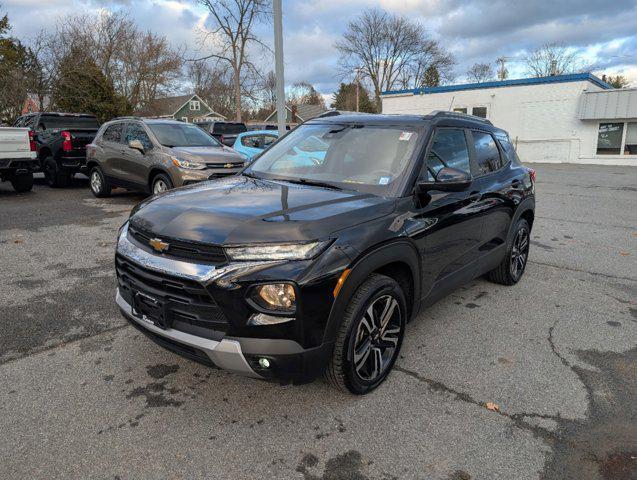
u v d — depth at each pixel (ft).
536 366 11.33
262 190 10.74
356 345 9.30
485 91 83.20
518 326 13.53
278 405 9.55
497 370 11.10
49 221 26.11
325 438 8.62
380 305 9.88
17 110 82.28
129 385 10.14
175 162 27.14
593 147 76.13
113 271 17.53
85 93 101.14
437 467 7.98
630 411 9.62
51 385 10.07
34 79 90.89
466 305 15.03
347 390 9.54
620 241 23.76
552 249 22.17
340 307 8.59
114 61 127.54
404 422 9.11
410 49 174.40
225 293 7.94
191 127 31.94
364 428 8.91
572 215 30.66
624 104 71.20
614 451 8.45
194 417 9.12
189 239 8.43
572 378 10.83
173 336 8.59
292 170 12.49
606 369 11.27
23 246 20.80
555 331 13.26
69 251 20.11
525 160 81.87
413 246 10.28
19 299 14.73
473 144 13.93
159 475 7.67
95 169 33.96
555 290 16.56
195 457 8.08
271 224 8.49
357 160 11.74
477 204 13.06
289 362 8.23
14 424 8.80
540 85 78.33
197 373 10.62
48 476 7.59
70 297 14.96
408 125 12.16
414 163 11.06
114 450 8.20
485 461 8.14
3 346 11.71
